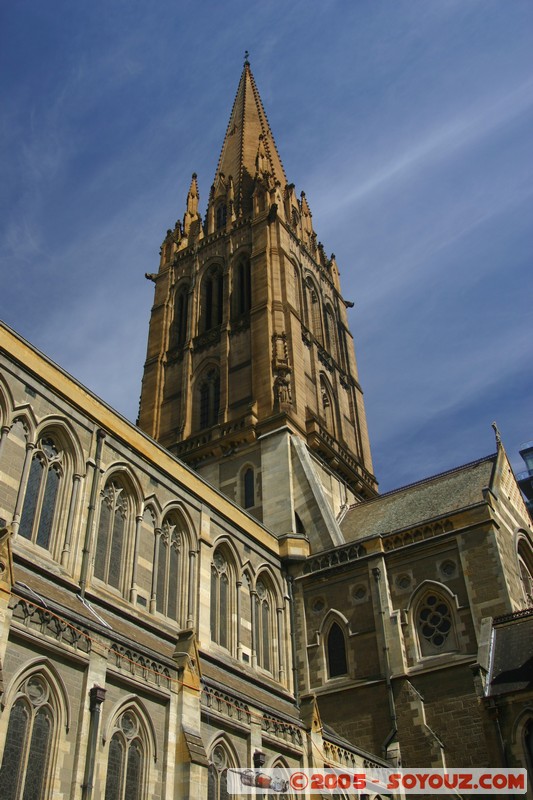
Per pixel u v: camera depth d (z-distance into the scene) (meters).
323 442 61.66
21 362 35.19
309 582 49.00
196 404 68.00
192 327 73.31
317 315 77.06
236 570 45.31
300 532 53.62
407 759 39.28
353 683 43.59
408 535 46.97
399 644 43.03
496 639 39.38
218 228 83.94
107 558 36.75
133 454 40.41
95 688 25.50
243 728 32.00
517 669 36.25
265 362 63.88
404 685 41.53
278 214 76.19
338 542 50.88
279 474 56.22
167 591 39.62
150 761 27.39
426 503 52.91
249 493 57.47
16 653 23.92
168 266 81.19
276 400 60.81
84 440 37.41
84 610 32.38
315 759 34.84
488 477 50.41
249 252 75.19
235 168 89.31
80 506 35.59
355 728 42.12
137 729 27.62
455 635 42.19
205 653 39.38
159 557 40.06
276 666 45.56
